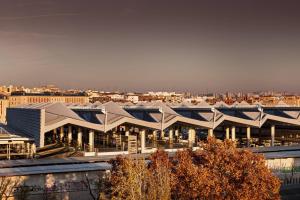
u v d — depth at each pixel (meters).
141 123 94.81
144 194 44.88
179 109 111.94
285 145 115.25
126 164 51.84
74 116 89.06
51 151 94.00
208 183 49.53
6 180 64.69
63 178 69.88
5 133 95.44
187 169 51.41
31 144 88.94
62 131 112.31
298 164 89.69
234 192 49.00
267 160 86.44
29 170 70.75
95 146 102.50
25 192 63.22
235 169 52.66
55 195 69.00
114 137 113.31
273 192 51.34
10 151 93.44
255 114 112.81
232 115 115.12
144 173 46.66
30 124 90.62
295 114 117.50
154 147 101.31
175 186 50.56
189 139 112.31
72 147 99.50
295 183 85.94
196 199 49.53
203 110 106.44
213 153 55.84
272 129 118.75
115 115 94.38
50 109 89.44
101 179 64.56
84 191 70.75
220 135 144.00
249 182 50.22
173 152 94.81
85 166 74.94
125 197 47.44
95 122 94.81
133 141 94.75
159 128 96.44
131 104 140.62
